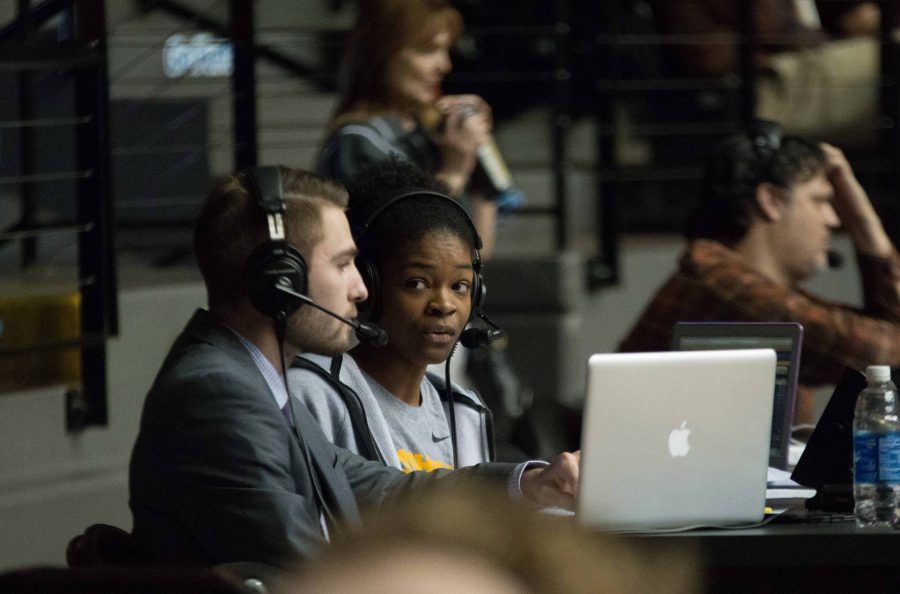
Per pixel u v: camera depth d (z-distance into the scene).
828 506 7.14
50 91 14.73
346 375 7.11
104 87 11.13
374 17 11.53
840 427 7.20
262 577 5.60
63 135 14.77
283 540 5.79
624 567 1.72
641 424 6.38
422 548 1.65
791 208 10.52
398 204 7.26
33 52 10.70
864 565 6.64
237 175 6.47
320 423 6.91
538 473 6.59
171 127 14.51
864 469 6.94
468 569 1.63
